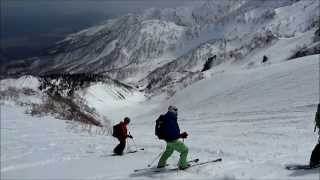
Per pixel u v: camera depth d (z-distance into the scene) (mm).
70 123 27516
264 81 49125
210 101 49719
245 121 28875
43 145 18938
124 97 132250
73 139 20859
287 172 11094
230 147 16328
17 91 39250
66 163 14805
